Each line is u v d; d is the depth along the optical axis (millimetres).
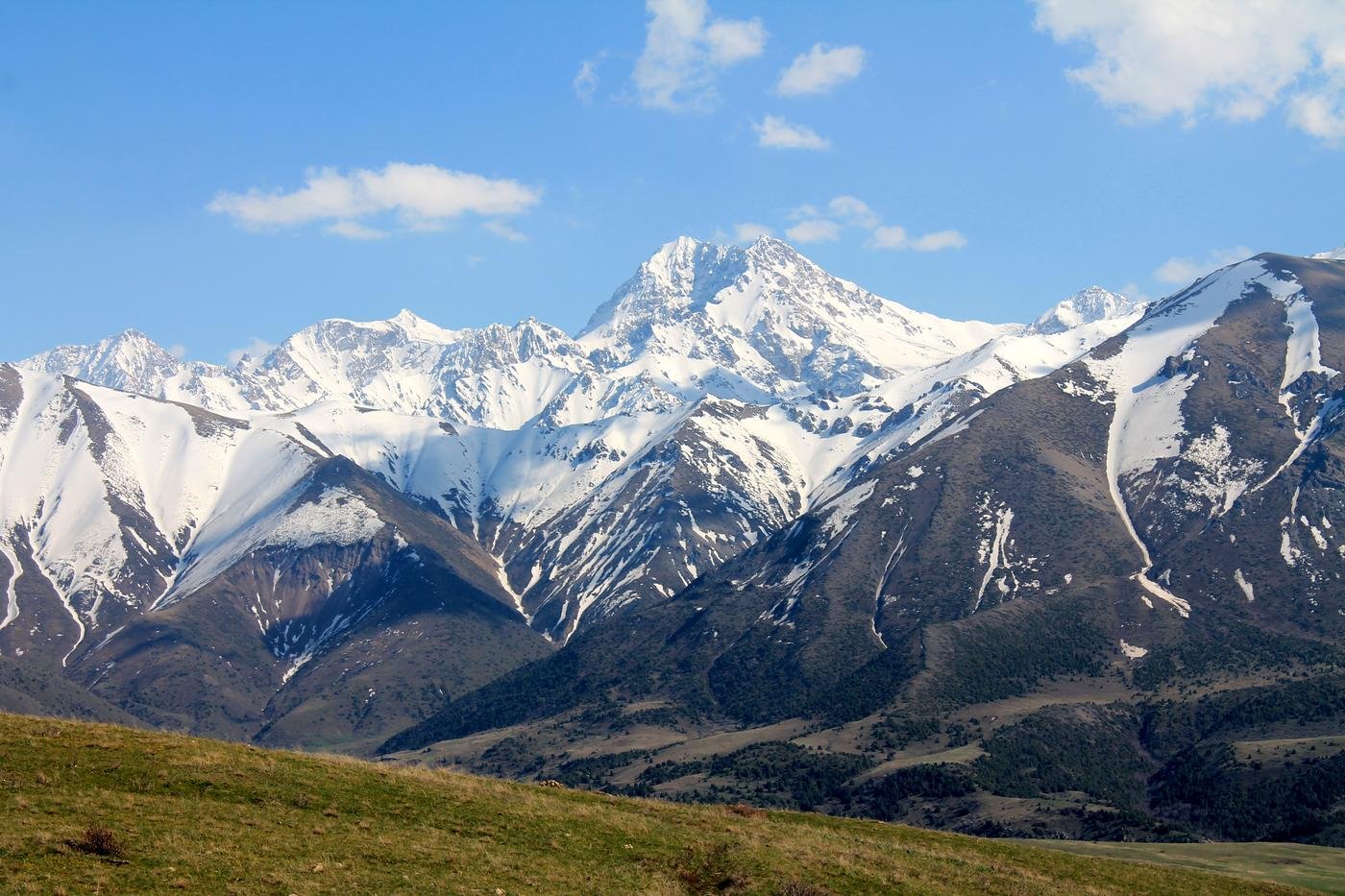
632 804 86938
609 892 64375
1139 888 87125
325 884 58344
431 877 61688
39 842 56969
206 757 74062
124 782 67812
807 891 69125
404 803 73062
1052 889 79875
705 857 73562
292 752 81938
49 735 72938
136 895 53750
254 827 64375
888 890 73000
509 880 63438
